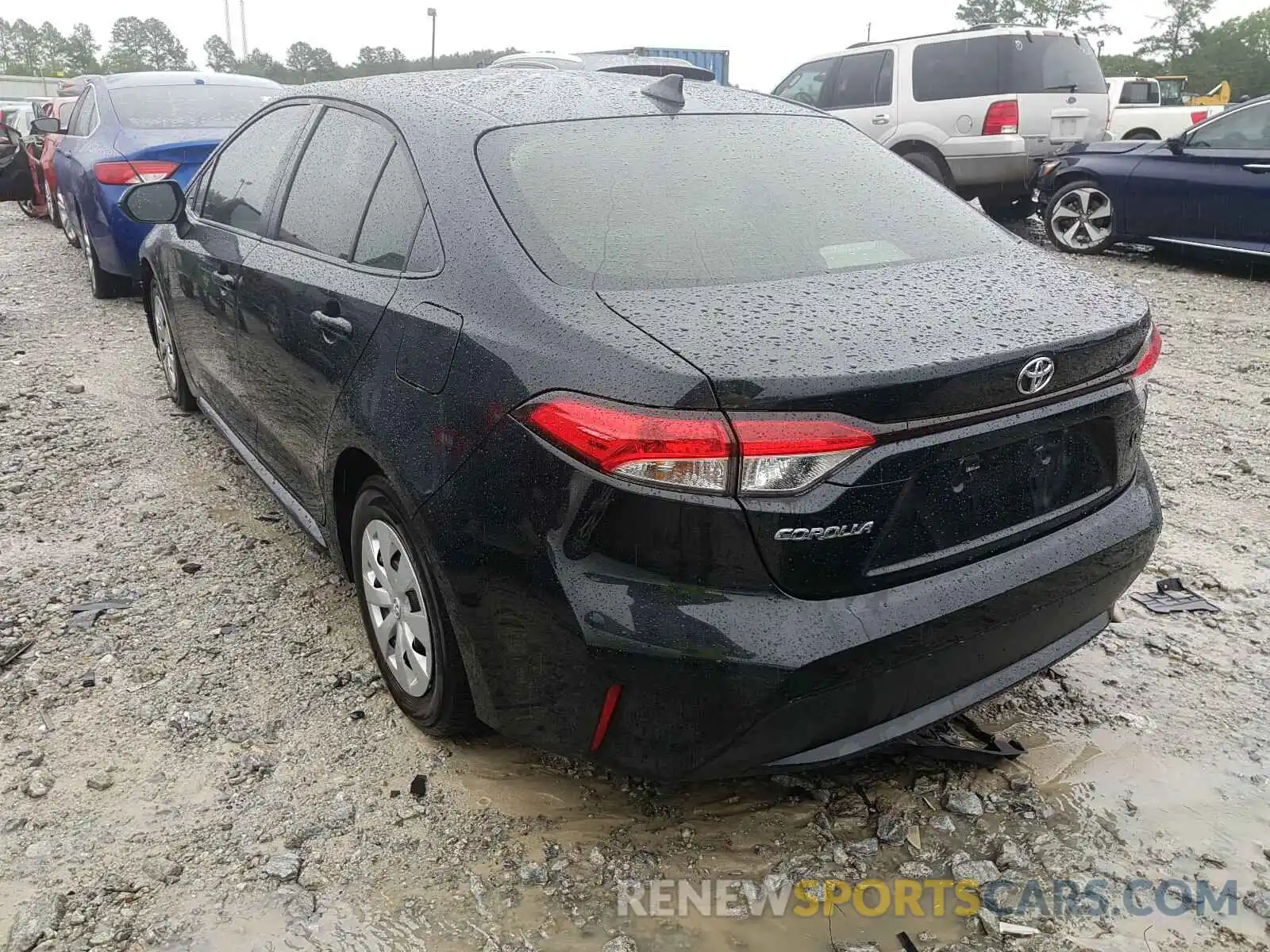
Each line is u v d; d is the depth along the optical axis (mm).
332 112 3410
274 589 3641
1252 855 2461
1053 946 2217
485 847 2473
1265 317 7605
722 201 2713
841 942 2230
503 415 2209
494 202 2557
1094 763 2773
